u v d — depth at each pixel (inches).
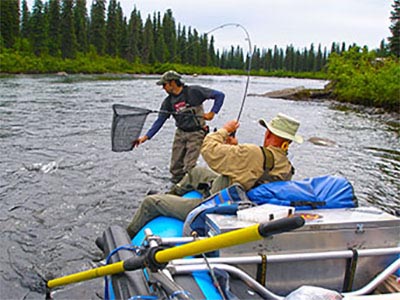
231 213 107.8
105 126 442.3
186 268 91.0
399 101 797.9
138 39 2704.2
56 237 169.9
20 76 1467.8
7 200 209.5
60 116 506.3
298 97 1043.9
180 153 247.6
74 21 2588.6
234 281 91.9
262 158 120.9
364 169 311.7
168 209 137.6
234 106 759.7
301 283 101.0
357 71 1036.5
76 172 264.5
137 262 87.1
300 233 99.0
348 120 629.3
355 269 102.9
